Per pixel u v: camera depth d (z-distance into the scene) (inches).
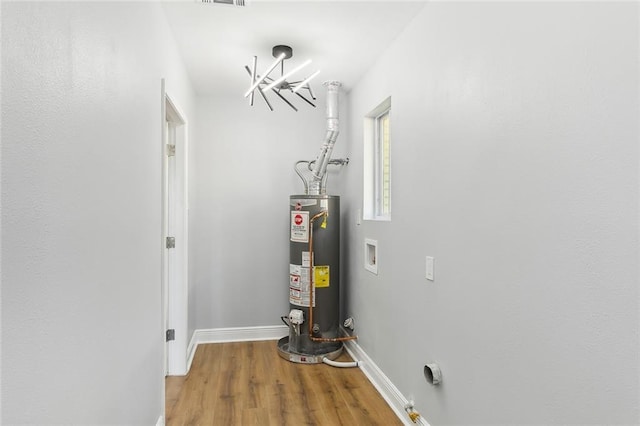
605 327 41.2
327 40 102.0
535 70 51.3
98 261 47.3
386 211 121.3
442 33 76.5
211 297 149.0
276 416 93.6
